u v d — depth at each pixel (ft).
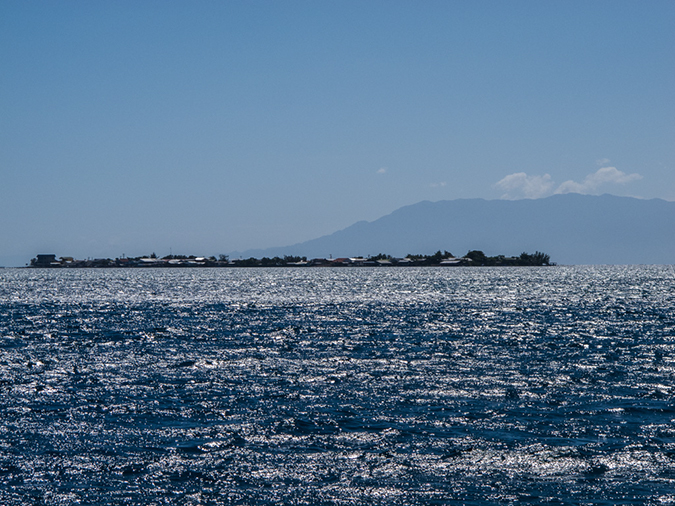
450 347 296.10
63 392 198.39
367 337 336.29
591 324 398.01
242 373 230.48
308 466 131.13
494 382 211.61
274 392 196.95
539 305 560.61
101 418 167.12
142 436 151.02
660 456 135.23
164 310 528.22
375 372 231.09
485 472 127.34
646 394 191.72
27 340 329.52
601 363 249.55
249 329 379.14
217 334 353.92
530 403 180.55
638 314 466.29
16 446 143.74
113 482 123.95
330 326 394.11
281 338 334.24
